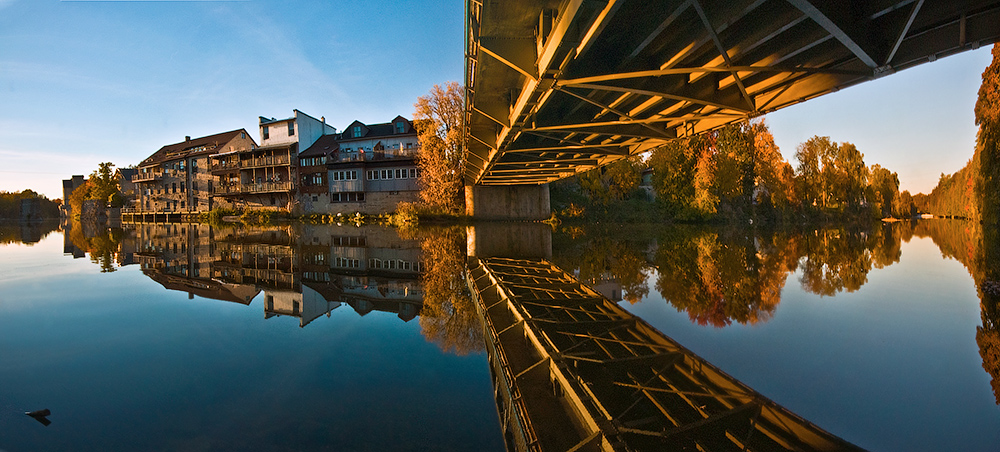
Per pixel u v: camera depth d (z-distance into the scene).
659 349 4.26
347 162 43.75
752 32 6.00
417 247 17.38
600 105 9.48
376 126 47.12
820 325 5.21
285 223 41.38
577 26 6.31
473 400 3.24
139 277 9.19
